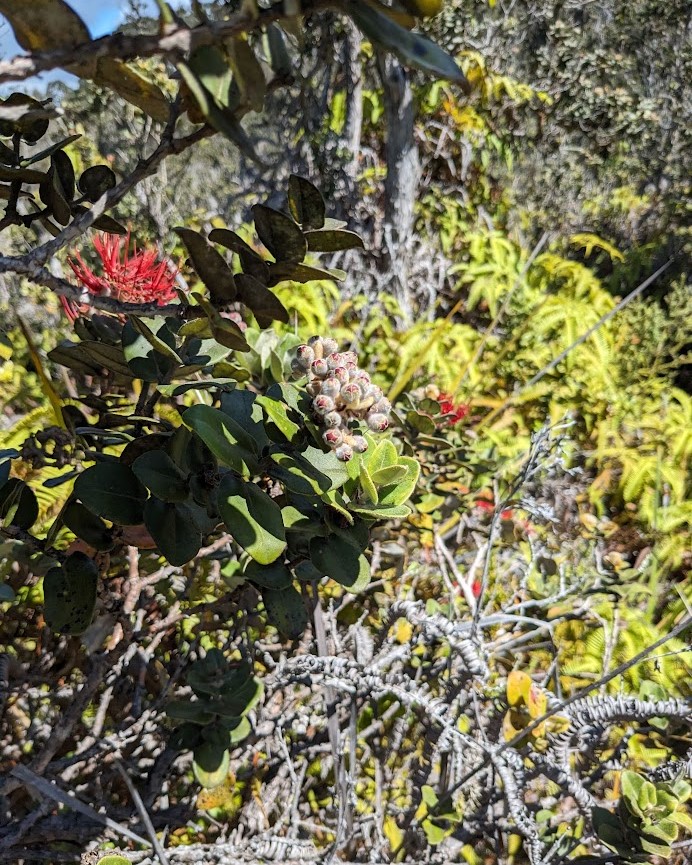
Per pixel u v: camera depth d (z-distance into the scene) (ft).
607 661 4.36
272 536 2.03
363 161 13.66
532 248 16.66
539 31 17.61
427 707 2.95
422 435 4.16
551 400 10.71
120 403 2.75
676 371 13.93
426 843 3.23
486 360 11.05
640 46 20.18
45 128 2.03
